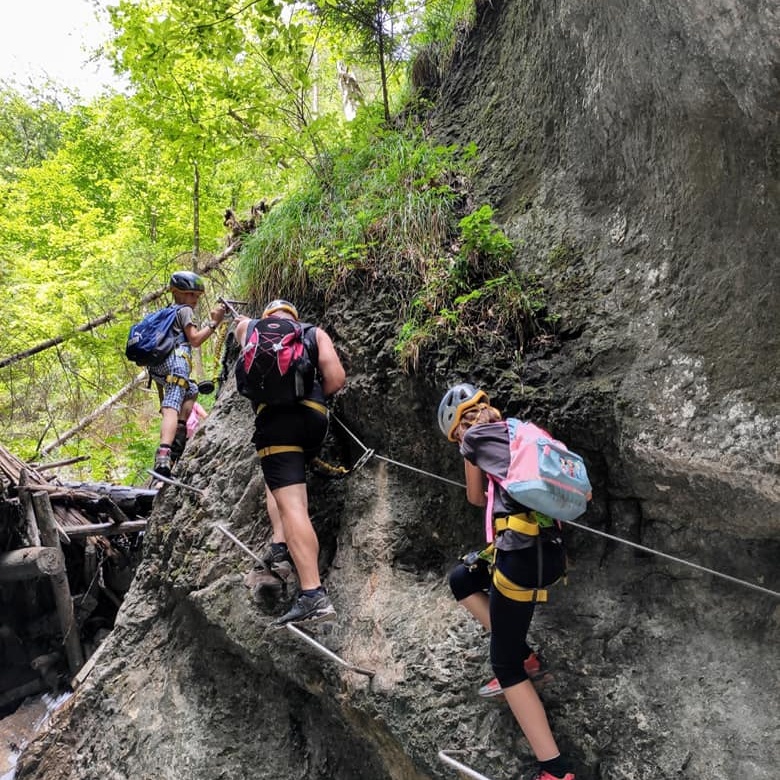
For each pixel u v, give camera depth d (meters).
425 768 2.91
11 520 6.40
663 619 2.72
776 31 2.07
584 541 3.01
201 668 4.20
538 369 3.26
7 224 11.91
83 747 4.45
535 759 2.68
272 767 3.71
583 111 3.67
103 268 9.55
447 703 2.95
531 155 4.28
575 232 3.62
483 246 3.75
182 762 3.90
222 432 4.77
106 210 13.34
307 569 3.22
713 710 2.44
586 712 2.66
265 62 5.77
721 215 2.70
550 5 4.14
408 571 3.62
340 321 4.15
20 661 6.74
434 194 4.28
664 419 2.69
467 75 5.38
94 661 4.78
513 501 2.51
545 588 2.50
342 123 5.82
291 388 3.30
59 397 10.00
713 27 2.33
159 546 4.78
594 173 3.62
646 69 2.91
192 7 4.97
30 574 6.11
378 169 4.81
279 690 3.84
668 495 2.70
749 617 2.53
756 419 2.40
